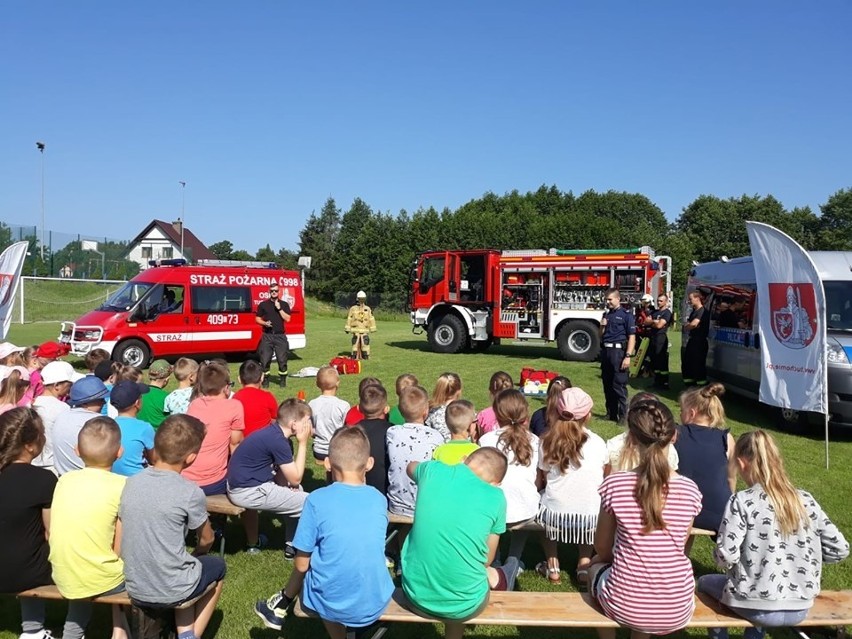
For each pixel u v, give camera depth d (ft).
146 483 10.97
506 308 58.44
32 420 11.85
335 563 10.39
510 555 15.17
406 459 15.08
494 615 10.73
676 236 192.65
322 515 10.59
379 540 10.64
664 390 42.55
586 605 11.16
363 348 55.01
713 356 40.57
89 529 11.02
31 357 24.27
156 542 10.68
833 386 28.53
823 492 21.38
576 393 14.21
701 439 14.75
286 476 15.21
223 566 11.91
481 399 37.45
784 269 25.26
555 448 13.96
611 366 30.27
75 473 11.50
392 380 44.19
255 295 52.60
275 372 48.24
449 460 13.30
